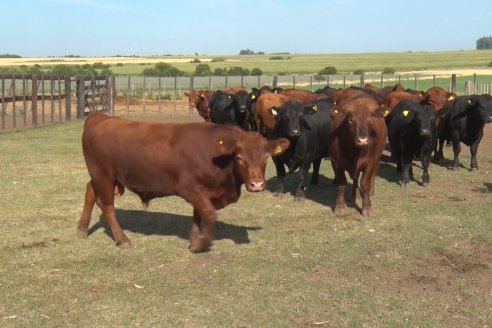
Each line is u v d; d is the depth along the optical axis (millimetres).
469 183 11398
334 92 14023
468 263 6754
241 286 5945
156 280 6090
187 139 6535
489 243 7469
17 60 138000
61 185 10680
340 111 8516
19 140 17125
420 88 44594
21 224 8102
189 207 9203
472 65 102062
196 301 5555
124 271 6348
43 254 6859
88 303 5496
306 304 5523
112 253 6926
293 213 9023
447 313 5391
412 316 5301
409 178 11703
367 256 6941
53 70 78375
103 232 7781
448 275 6383
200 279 6133
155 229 7957
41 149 15227
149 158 6605
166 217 8586
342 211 9000
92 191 7426
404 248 7238
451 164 13688
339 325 5121
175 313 5293
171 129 6719
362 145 8055
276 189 10383
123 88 47406
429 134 10469
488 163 13797
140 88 47000
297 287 5945
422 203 9656
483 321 5227
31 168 12398
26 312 5285
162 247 7160
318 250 7133
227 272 6332
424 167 11141
